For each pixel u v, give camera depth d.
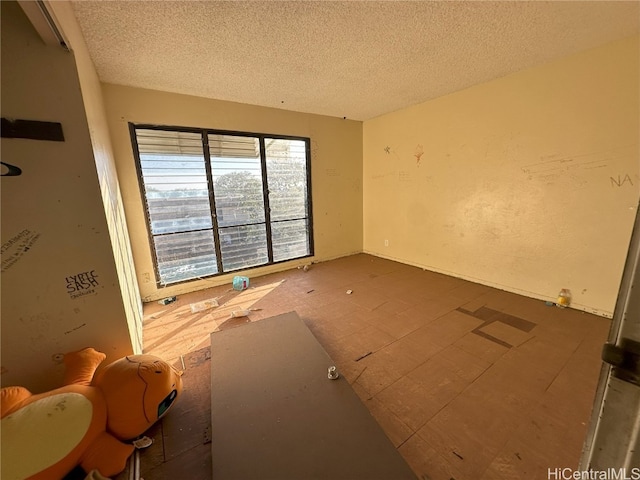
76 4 1.45
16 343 1.27
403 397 1.52
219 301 2.94
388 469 1.09
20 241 1.22
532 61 2.38
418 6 1.61
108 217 1.51
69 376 1.27
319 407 1.41
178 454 1.22
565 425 1.31
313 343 2.00
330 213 4.39
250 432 1.27
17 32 1.13
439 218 3.58
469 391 1.55
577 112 2.29
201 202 3.25
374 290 3.12
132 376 1.21
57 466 0.96
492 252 3.07
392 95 3.20
